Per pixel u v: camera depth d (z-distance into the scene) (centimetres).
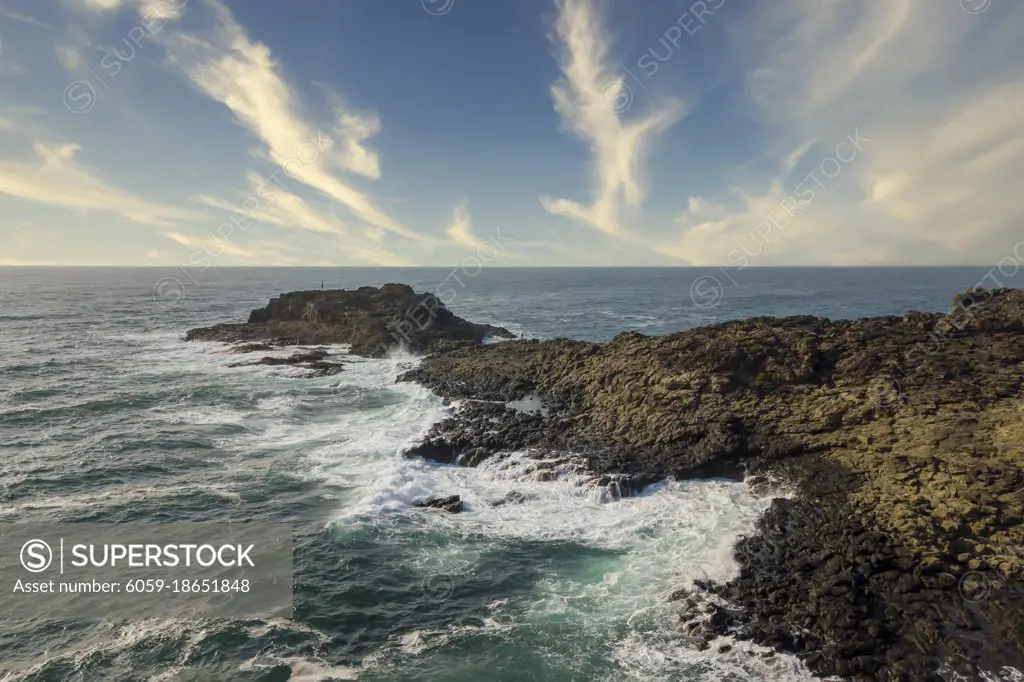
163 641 1391
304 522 1994
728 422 2327
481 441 2589
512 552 1778
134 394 3634
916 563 1460
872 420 2180
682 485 2158
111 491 2248
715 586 1531
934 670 1185
